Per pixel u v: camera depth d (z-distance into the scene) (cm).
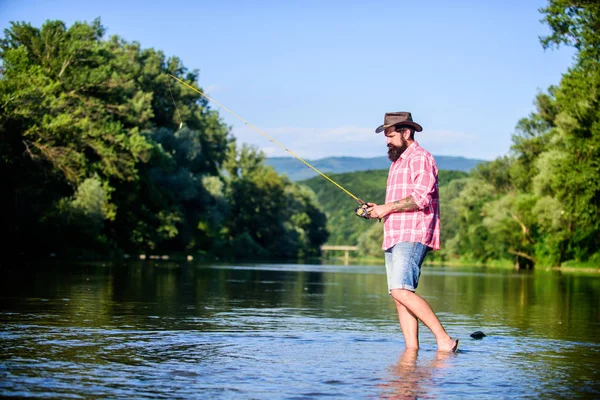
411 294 595
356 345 607
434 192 625
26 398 362
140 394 382
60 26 4753
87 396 372
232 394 388
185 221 6488
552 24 3059
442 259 10294
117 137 4625
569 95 3503
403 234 613
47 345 553
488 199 8494
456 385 428
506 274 3822
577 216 3834
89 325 700
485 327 805
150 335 638
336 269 4244
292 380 433
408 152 639
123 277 1859
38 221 3781
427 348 601
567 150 3812
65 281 1534
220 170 9225
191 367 472
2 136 3809
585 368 504
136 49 7888
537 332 756
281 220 9575
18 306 896
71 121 4122
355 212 629
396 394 396
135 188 5272
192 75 8450
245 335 660
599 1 2959
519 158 6931
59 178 4128
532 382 444
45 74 4594
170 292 1295
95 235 4200
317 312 957
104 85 4778
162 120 7869
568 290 1867
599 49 3061
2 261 2783
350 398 383
